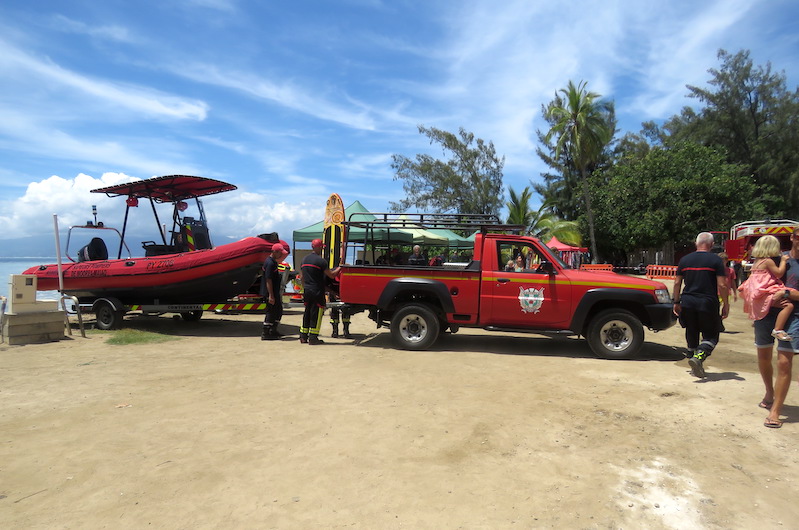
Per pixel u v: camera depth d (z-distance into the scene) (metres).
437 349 8.23
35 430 4.40
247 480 3.44
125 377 6.32
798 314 4.38
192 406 5.08
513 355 7.71
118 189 10.82
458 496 3.21
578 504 3.10
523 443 4.08
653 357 7.58
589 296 7.50
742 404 5.00
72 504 3.11
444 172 38.31
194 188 10.89
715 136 43.38
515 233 8.46
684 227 32.72
